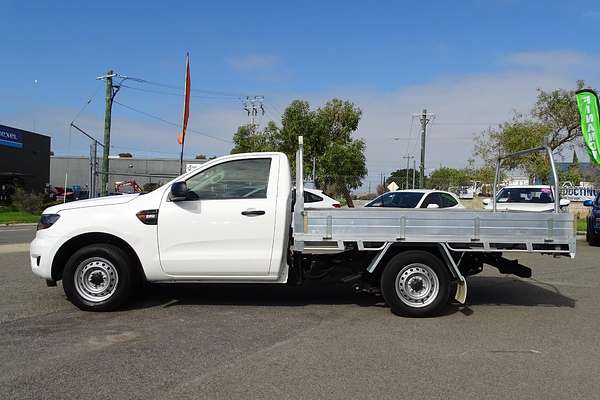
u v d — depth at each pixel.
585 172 31.64
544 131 29.55
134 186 40.09
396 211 7.00
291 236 7.29
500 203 15.98
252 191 7.15
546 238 7.02
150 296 8.05
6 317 6.71
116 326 6.35
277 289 8.70
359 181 34.25
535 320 6.92
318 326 6.46
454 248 7.06
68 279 6.96
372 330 6.32
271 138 37.03
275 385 4.57
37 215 32.09
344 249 7.03
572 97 30.30
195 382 4.61
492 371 4.98
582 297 8.43
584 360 5.33
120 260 6.98
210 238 7.00
